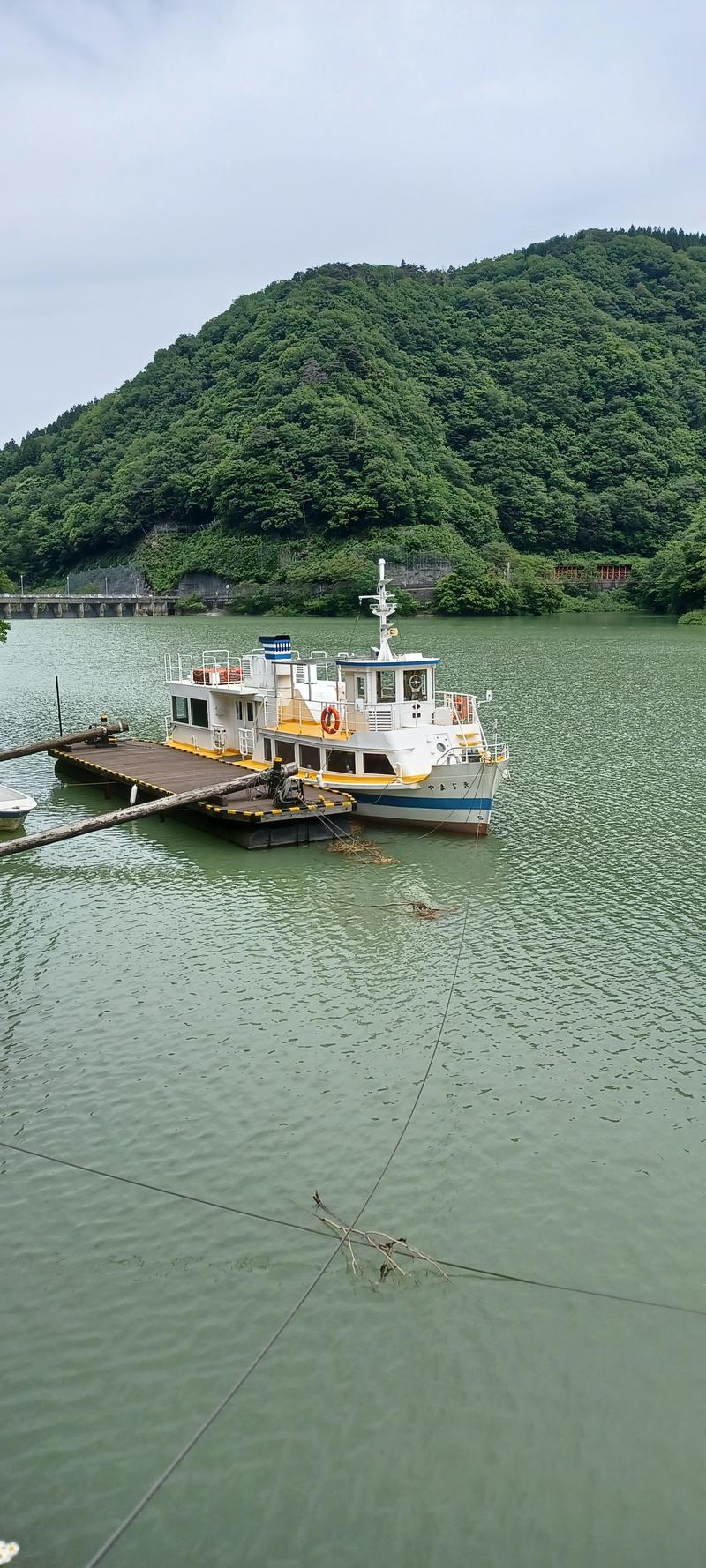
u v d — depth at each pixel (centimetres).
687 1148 1903
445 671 8950
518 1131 1948
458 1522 1216
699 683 8006
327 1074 2138
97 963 2673
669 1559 1173
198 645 12862
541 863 3444
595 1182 1806
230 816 3550
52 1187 1791
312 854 3562
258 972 2614
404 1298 1544
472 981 2562
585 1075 2142
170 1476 1272
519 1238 1666
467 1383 1402
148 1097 2052
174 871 3388
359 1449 1309
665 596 17775
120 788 4425
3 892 3216
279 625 16000
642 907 3042
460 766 3641
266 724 4272
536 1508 1234
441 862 3469
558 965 2650
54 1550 1180
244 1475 1274
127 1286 1568
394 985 2541
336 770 3953
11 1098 2047
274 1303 1536
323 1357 1441
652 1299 1543
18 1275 1588
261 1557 1174
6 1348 1452
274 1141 1911
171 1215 1719
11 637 14712
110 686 8375
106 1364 1429
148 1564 1166
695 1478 1274
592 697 7294
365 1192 1773
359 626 15500
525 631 13938
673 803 4219
